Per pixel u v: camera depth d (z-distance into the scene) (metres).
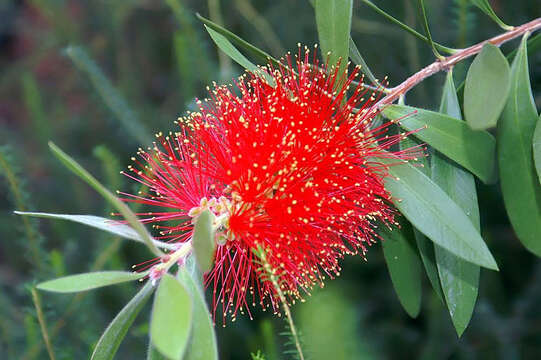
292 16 0.65
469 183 0.40
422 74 0.40
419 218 0.37
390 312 0.64
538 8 0.59
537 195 0.38
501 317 0.59
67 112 0.80
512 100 0.38
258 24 0.60
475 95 0.35
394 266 0.41
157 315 0.32
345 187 0.38
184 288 0.33
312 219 0.38
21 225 0.50
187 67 0.55
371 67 0.64
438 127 0.39
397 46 0.62
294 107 0.39
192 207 0.38
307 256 0.38
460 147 0.39
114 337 0.37
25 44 1.00
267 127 0.38
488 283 0.59
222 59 0.55
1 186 0.72
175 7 0.54
